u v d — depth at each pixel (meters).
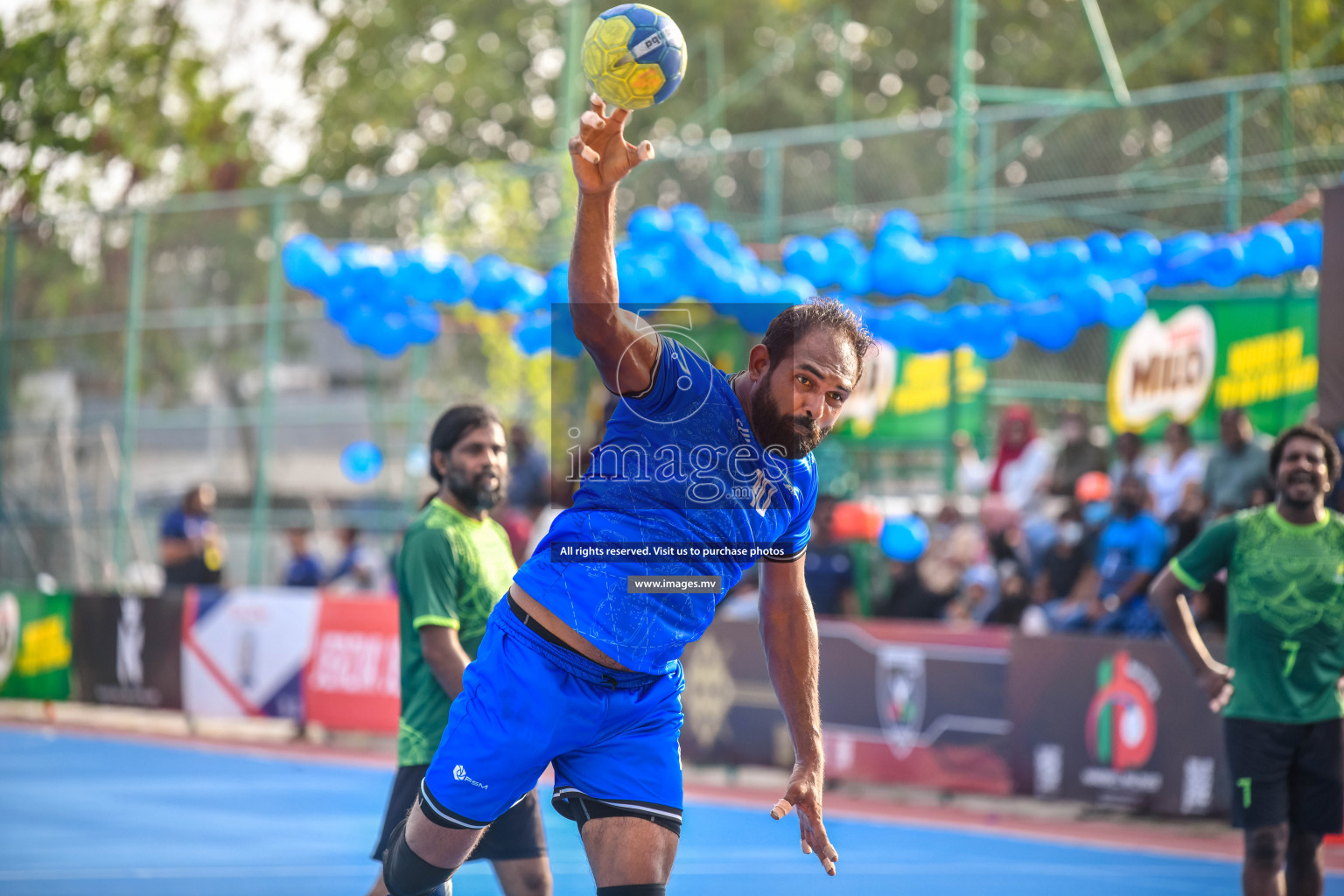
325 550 44.38
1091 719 24.19
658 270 28.55
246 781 26.98
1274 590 14.42
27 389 45.56
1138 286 29.03
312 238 33.91
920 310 30.45
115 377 46.06
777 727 27.05
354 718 32.03
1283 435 14.80
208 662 34.16
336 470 48.25
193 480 46.88
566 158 41.09
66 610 36.53
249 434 48.38
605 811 9.38
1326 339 19.64
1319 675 14.34
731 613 30.61
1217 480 27.59
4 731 34.47
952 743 25.53
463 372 45.81
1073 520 30.39
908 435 36.78
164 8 64.56
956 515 33.00
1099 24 38.38
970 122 34.22
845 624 26.95
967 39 37.25
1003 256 28.61
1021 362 40.38
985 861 20.47
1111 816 24.14
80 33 57.59
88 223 45.66
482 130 74.62
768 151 37.31
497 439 12.42
